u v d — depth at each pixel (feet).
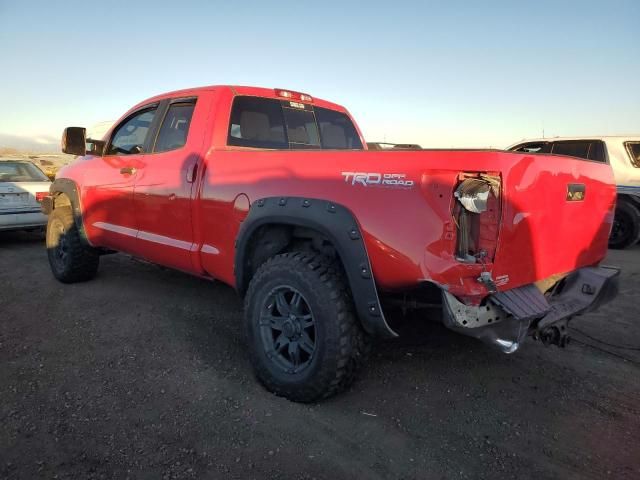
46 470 7.52
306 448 8.23
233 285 11.50
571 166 9.68
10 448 8.00
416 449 8.31
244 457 7.96
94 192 16.02
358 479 7.53
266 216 9.98
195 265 12.47
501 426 9.10
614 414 9.62
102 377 10.53
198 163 12.13
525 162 8.32
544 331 9.39
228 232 11.32
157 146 14.05
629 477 7.75
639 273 22.06
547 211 9.07
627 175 28.50
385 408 9.57
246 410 9.34
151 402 9.55
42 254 23.90
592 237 10.93
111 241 15.66
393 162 8.38
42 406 9.30
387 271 8.38
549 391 10.51
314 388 9.18
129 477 7.42
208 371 10.93
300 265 9.32
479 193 7.63
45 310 14.78
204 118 12.51
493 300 8.19
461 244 7.81
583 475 7.77
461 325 7.76
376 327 8.61
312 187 9.41
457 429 8.95
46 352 11.75
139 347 12.15
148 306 15.25
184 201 12.42
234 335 13.02
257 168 10.65
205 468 7.68
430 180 7.89
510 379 11.00
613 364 12.00
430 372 11.19
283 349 10.00
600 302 10.25
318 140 15.16
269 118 13.64
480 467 7.90
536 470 7.86
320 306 8.93
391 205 8.29
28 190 26.53
